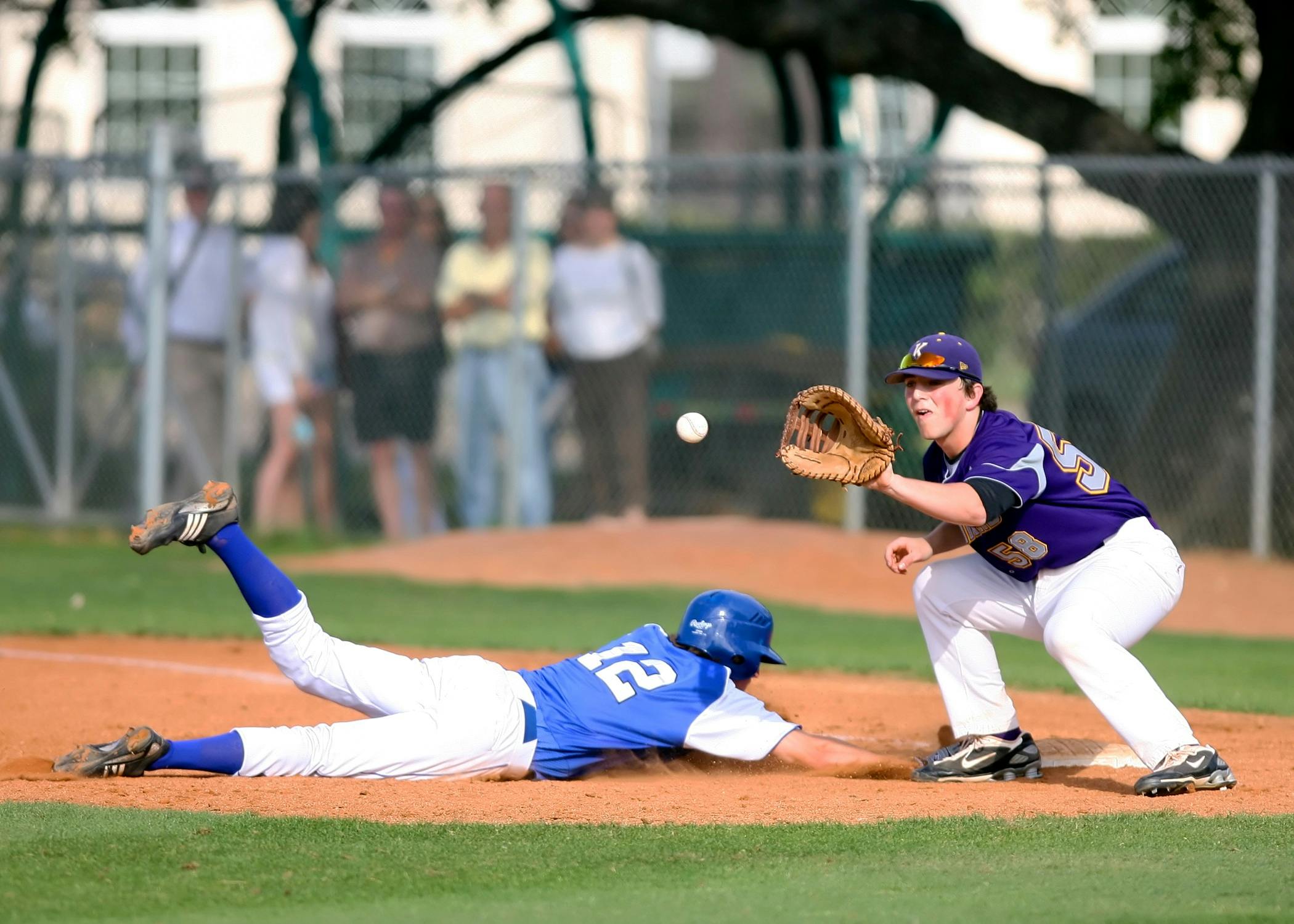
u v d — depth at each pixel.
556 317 48.12
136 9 87.88
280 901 12.67
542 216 57.41
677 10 55.38
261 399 50.00
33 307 51.53
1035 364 51.50
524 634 32.97
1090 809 16.75
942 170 50.50
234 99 67.75
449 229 51.38
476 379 48.03
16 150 63.31
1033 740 20.86
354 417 48.97
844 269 51.16
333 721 22.61
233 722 22.41
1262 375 44.84
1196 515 48.62
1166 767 17.45
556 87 68.88
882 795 17.56
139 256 50.69
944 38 53.00
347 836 14.84
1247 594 41.31
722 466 51.47
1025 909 12.52
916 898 12.88
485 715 17.91
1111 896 12.91
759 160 44.19
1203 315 49.31
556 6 59.41
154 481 47.88
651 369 51.03
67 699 23.95
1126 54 90.12
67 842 14.39
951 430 18.11
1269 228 44.28
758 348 51.12
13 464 52.28
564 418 50.47
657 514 51.50
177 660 29.00
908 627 36.44
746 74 107.56
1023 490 17.47
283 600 17.64
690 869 13.86
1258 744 22.00
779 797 17.30
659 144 98.50
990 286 53.59
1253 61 62.94
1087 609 17.70
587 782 18.28
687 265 52.22
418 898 12.84
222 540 17.30
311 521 50.16
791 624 36.41
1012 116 52.75
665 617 35.75
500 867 13.84
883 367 49.72
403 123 63.44
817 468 16.89
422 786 17.53
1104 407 51.88
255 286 49.16
